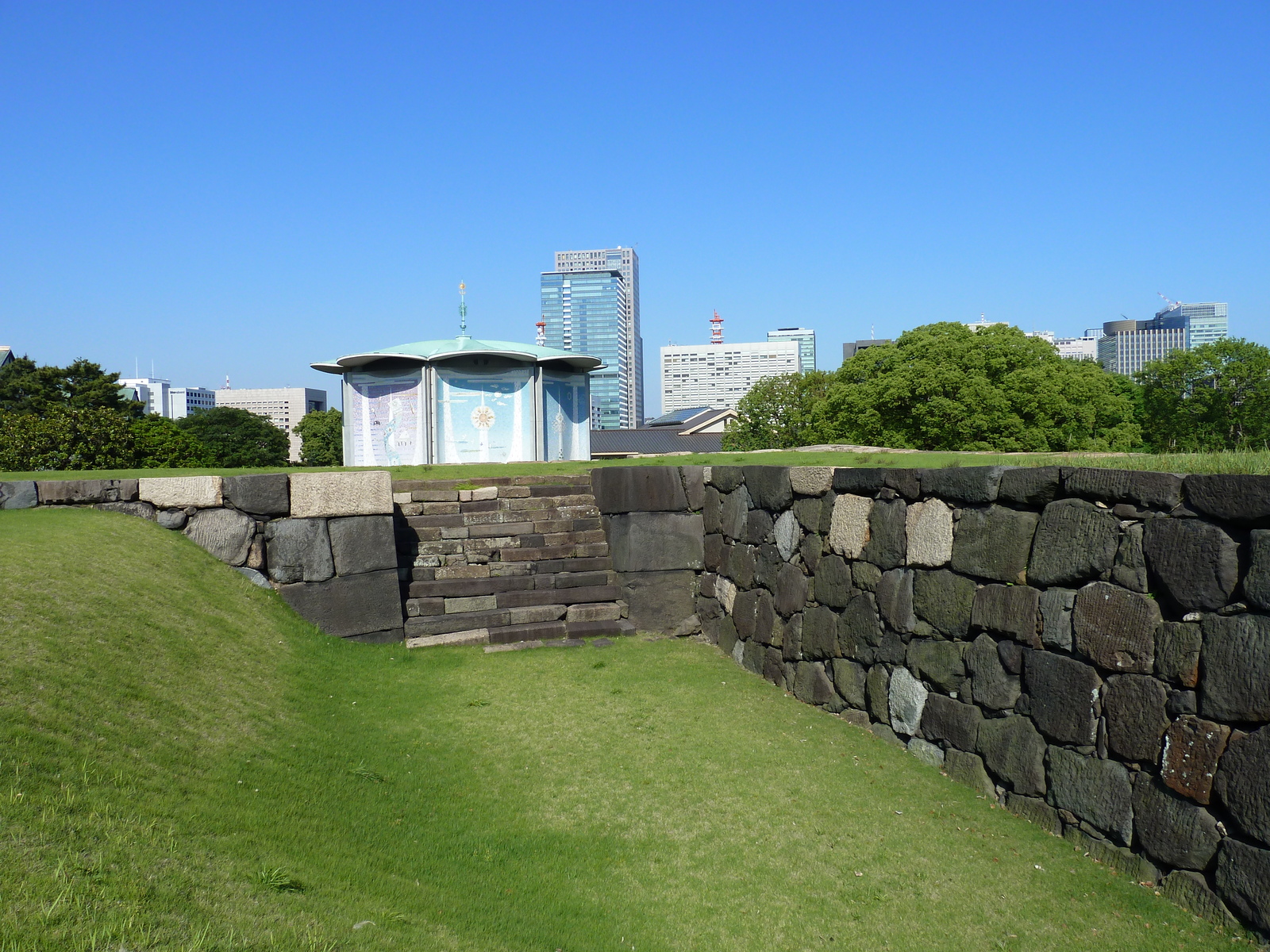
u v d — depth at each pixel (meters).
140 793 3.66
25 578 5.55
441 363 16.25
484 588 9.44
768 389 48.97
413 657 8.16
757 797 5.29
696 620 9.79
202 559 7.88
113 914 2.60
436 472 11.84
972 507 5.55
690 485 9.94
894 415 28.86
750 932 3.87
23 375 41.62
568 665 8.19
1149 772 4.15
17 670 4.27
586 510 10.66
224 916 2.84
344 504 8.52
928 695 5.88
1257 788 3.57
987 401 26.92
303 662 7.05
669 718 6.75
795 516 7.82
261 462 55.72
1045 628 4.85
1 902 2.50
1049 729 4.77
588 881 4.27
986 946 3.75
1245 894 3.59
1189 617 4.00
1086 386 27.52
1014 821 4.88
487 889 4.04
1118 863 4.26
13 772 3.35
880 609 6.43
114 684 4.69
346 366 16.56
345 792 4.74
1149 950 3.62
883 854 4.57
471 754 5.86
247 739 4.93
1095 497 4.62
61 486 8.11
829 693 7.04
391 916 3.35
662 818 5.00
